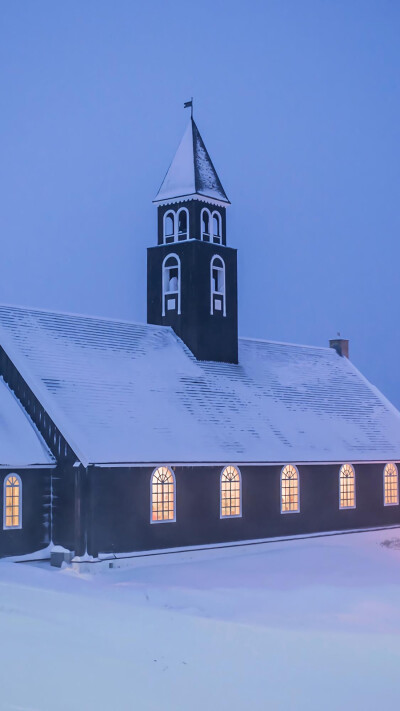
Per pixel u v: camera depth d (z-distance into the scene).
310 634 19.89
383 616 24.78
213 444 41.53
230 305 49.47
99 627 20.34
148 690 14.95
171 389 43.69
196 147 49.44
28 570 30.66
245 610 25.72
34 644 18.22
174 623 20.98
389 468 51.53
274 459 43.69
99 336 44.06
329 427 49.75
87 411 38.47
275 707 14.20
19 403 38.72
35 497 36.75
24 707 13.82
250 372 49.84
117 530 36.75
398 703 14.55
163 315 48.72
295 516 45.19
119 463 36.62
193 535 39.88
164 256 48.84
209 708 14.05
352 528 48.59
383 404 56.06
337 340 59.19
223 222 50.03
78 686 15.05
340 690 15.21
